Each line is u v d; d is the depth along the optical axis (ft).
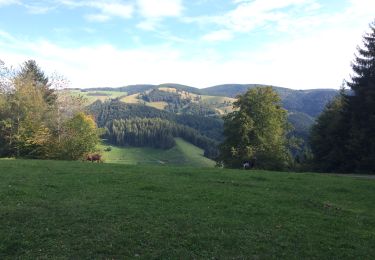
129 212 50.67
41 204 52.47
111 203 55.21
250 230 46.14
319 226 49.90
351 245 43.11
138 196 61.16
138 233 42.73
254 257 38.14
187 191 67.36
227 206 57.16
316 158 212.02
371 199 69.92
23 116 210.79
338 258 39.42
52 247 38.06
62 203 53.72
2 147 210.38
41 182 70.74
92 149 205.98
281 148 225.76
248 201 61.41
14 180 71.87
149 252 37.99
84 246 38.52
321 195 71.82
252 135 226.99
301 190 75.82
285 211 56.39
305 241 43.55
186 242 40.93
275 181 85.97
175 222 47.44
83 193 61.72
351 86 180.45
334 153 184.44
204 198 61.93
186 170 101.35
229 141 230.07
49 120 212.84
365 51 177.68
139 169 100.53
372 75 173.78
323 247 41.98
